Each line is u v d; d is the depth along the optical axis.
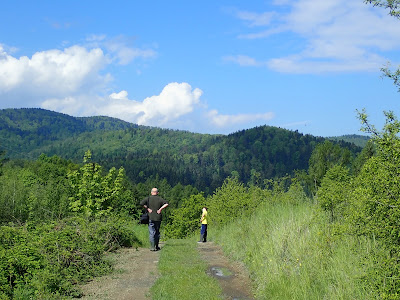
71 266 8.70
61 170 62.66
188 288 7.84
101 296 7.32
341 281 6.30
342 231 6.08
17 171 41.03
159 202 13.38
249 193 16.64
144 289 7.89
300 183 14.51
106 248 12.37
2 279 6.97
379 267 5.14
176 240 18.16
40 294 6.95
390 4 6.90
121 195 16.89
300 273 7.39
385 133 4.84
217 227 18.97
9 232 8.67
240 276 9.27
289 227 9.68
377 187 4.86
